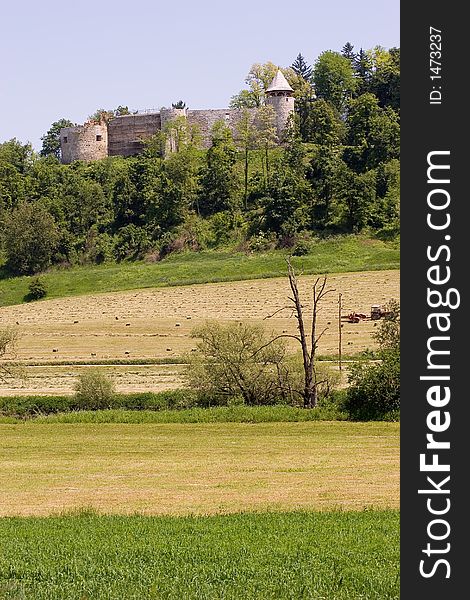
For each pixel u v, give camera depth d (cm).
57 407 6569
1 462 4775
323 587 2259
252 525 3059
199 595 2202
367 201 16625
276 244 16375
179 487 4031
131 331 10744
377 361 6228
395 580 2311
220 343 6338
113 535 2919
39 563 2527
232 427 5694
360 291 12175
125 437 5488
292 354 6575
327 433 5428
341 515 3238
